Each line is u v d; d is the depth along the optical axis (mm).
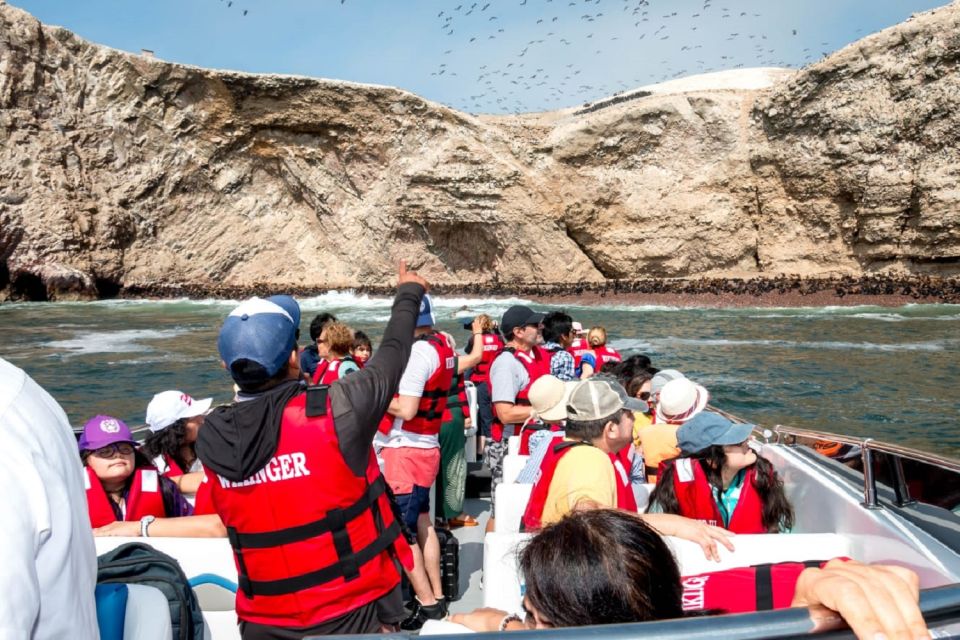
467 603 5125
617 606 1671
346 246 55312
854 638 1378
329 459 2523
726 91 50219
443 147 51406
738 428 3869
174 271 53844
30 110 48250
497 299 46344
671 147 50156
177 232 53906
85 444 3883
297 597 2582
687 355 22000
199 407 5000
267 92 51719
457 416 5961
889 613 1353
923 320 30672
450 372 4828
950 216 41594
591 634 1340
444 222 52438
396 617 2824
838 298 39188
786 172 47312
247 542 2590
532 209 51094
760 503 3906
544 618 1750
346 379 2629
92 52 49750
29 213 47844
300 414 2521
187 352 23828
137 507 4078
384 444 4762
